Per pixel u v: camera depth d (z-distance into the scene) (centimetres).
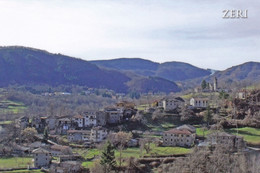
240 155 19412
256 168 17800
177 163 19288
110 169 18738
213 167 18262
